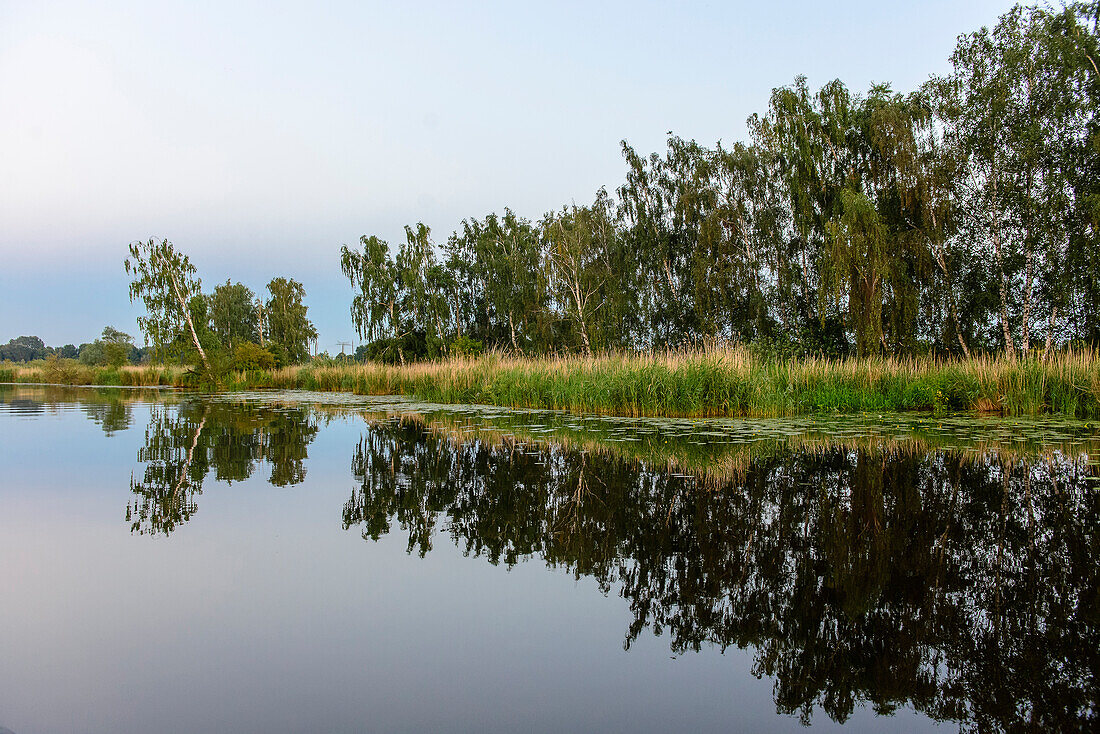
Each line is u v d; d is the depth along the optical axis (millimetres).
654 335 29422
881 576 4102
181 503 6031
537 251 37719
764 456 8406
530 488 6656
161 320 31516
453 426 12609
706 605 3693
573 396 15594
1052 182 19422
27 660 3004
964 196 21906
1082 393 13180
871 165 23125
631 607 3674
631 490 6516
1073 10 19312
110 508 5805
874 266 20500
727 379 13914
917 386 15227
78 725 2436
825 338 23625
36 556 4480
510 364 20000
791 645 3225
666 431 11125
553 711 2594
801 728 2455
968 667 2977
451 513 5695
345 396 25250
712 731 2438
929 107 22141
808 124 23625
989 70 20984
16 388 34625
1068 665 2975
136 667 2945
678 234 28281
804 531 5070
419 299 37750
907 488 6434
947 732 2439
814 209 24391
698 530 5137
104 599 3736
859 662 3037
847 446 9234
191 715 2539
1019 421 12258
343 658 3061
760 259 26062
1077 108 19156
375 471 7668
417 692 2730
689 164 28266
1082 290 19531
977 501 5898
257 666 2965
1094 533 4906
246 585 3975
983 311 21578
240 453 9148
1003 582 3988
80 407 18750
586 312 31328
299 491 6566
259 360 35875
